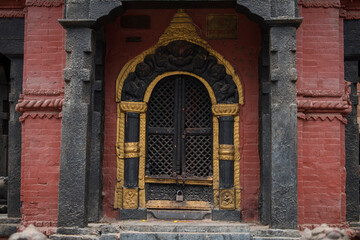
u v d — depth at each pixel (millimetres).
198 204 6672
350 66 7102
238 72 6723
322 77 6457
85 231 5402
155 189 6801
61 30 6719
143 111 6789
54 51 6699
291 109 5445
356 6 7051
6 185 8148
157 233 5613
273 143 5430
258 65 6711
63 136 5535
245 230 5742
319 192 6289
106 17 5672
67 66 5633
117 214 6648
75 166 5488
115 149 6727
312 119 6367
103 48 6668
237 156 6641
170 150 6906
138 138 6789
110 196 6660
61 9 6762
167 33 6836
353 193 6910
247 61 6738
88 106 5578
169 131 6887
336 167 6309
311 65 6480
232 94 6727
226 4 5742
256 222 6473
